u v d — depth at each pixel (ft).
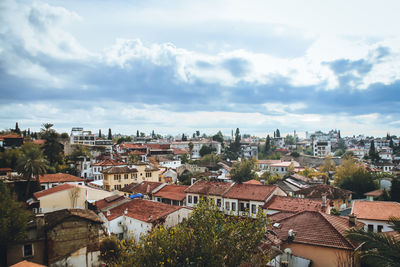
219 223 57.52
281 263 69.51
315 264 74.28
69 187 173.37
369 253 52.19
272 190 140.46
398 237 79.05
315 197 191.93
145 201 144.25
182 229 57.26
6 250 84.17
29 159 202.28
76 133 475.31
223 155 528.22
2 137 309.83
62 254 90.17
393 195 188.14
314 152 580.71
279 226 88.22
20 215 88.53
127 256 58.59
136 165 250.78
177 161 405.39
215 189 156.66
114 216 136.46
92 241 95.61
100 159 356.79
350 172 261.24
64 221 91.56
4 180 204.95
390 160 468.75
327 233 77.71
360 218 117.91
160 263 48.83
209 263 49.52
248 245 54.80
